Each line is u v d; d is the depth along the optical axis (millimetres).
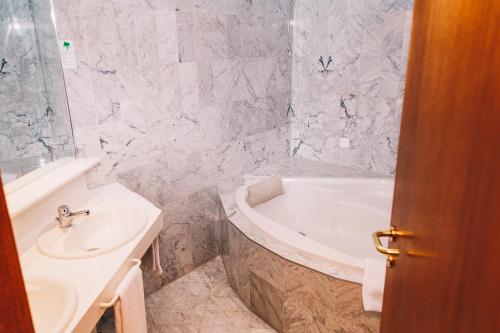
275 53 3084
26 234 1484
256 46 2889
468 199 624
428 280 796
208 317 2297
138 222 1717
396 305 1063
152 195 2418
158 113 2330
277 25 3031
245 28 2758
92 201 1931
